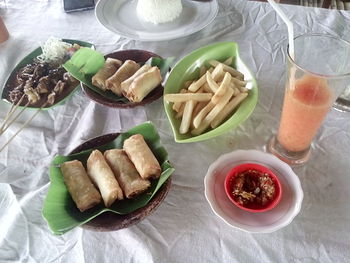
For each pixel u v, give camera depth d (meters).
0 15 1.10
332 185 0.62
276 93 0.81
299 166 0.65
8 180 0.67
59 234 0.54
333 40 0.65
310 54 0.69
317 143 0.69
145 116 0.77
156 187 0.57
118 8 1.07
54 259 0.55
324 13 1.04
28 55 0.91
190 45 0.97
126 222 0.55
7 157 0.71
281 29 0.99
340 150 0.67
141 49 0.96
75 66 0.78
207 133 0.65
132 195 0.59
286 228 0.56
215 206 0.57
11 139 0.71
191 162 0.68
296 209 0.55
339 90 0.56
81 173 0.61
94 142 0.67
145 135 0.67
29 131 0.75
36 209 0.61
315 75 0.52
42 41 1.00
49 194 0.56
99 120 0.77
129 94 0.74
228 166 0.63
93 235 0.57
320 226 0.56
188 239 0.56
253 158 0.64
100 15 1.01
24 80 0.83
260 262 0.53
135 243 0.56
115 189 0.57
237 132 0.73
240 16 1.05
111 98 0.78
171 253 0.55
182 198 0.62
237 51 0.80
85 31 1.03
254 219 0.56
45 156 0.71
